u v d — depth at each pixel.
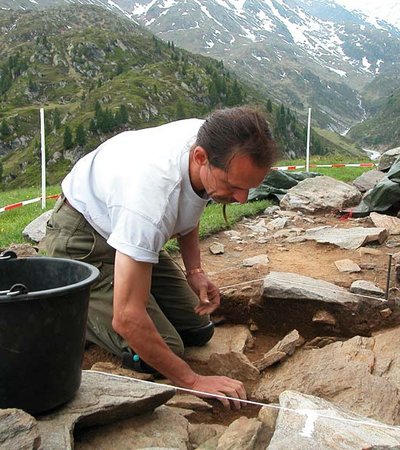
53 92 145.25
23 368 2.60
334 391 3.58
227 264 6.20
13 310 2.52
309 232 7.37
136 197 2.89
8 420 2.37
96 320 3.76
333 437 2.70
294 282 4.79
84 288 2.71
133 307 2.91
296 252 6.57
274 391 3.70
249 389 3.84
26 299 2.52
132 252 2.84
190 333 4.23
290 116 123.62
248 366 3.97
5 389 2.61
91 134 108.81
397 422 3.31
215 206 8.97
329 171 17.39
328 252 6.52
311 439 2.71
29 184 99.69
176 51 173.62
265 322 4.79
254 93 145.62
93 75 153.38
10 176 104.62
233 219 8.16
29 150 111.12
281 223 8.11
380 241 6.79
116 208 3.02
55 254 3.73
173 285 4.07
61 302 2.63
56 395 2.73
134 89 125.19
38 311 2.57
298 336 4.26
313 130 178.00
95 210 3.39
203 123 2.83
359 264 5.89
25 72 153.12
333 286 4.89
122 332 2.97
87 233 3.65
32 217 9.58
